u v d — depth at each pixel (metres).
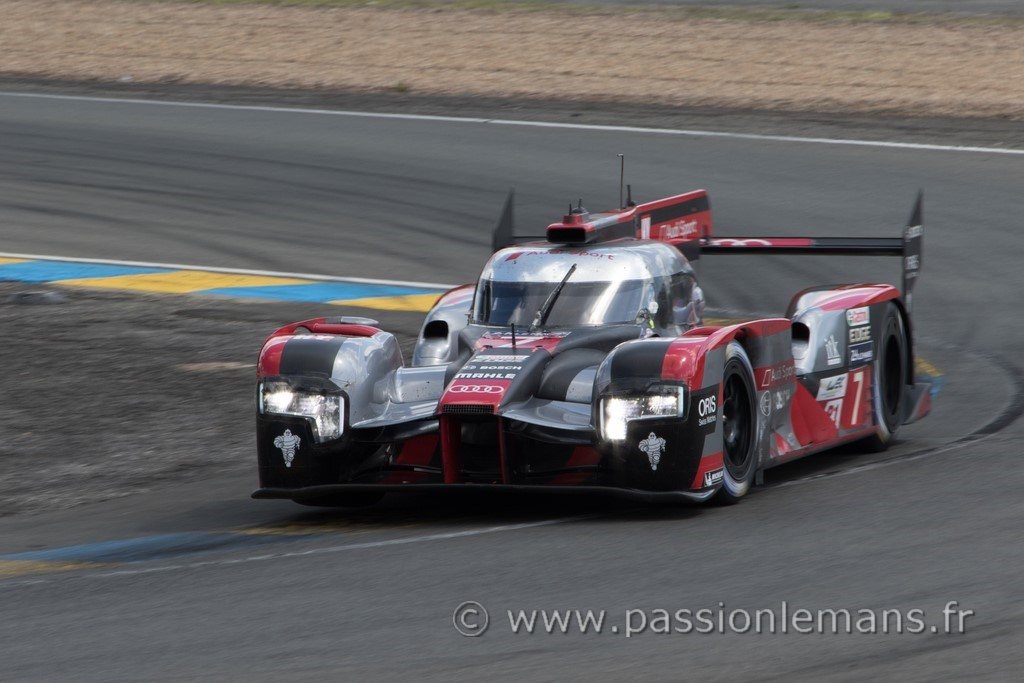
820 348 28.81
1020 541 21.56
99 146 75.75
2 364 41.34
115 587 21.73
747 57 90.69
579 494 24.69
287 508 27.47
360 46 99.50
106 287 51.94
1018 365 37.94
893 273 49.50
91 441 33.28
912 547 21.55
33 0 118.69
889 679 16.08
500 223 32.22
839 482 26.89
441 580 20.94
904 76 83.94
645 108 80.19
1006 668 16.19
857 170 64.62
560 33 99.88
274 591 20.91
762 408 26.41
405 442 26.66
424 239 57.41
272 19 108.44
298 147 74.19
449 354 28.84
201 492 28.92
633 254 27.84
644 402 24.03
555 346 26.23
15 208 64.50
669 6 108.00
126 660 18.02
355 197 64.44
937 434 31.59
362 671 17.08
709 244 34.00
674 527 23.52
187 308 48.38
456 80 89.25
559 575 20.88
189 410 35.91
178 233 59.88
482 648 17.72
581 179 65.56
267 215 62.19
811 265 51.41
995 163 64.56
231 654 18.00
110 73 95.94
